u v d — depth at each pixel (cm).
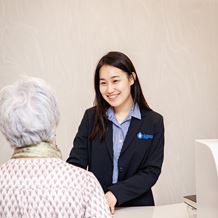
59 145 274
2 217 91
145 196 174
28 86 96
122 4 277
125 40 279
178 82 292
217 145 124
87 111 184
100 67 170
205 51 297
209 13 296
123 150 172
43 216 90
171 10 287
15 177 93
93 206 91
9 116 92
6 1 265
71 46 272
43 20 268
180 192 296
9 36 266
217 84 301
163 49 287
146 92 284
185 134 296
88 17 272
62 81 272
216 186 118
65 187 92
